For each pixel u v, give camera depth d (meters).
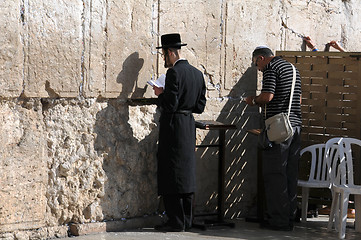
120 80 7.52
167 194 7.50
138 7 7.61
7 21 6.48
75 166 7.23
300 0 9.42
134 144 7.75
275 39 9.14
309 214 8.95
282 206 7.86
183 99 7.42
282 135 7.67
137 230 7.64
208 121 8.05
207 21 8.34
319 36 9.73
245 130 8.87
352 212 9.12
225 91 8.62
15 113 6.70
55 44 6.90
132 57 7.61
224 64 8.58
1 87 6.49
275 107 7.79
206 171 8.50
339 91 8.62
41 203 6.96
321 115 8.78
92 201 7.40
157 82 7.49
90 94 7.28
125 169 7.68
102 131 7.45
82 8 7.11
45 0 6.79
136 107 7.81
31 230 6.89
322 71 8.73
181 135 7.43
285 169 7.85
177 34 7.48
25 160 6.77
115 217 7.62
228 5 8.53
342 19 10.02
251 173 8.96
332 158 8.76
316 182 8.26
